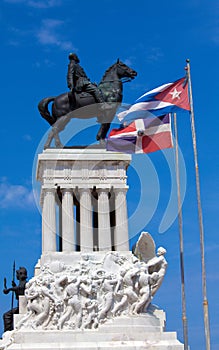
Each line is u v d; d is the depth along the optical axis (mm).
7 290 73750
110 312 63406
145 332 62219
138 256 68062
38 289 63375
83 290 63438
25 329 62312
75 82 71938
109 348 60719
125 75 73312
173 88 68812
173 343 61375
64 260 66625
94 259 66562
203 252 64500
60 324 62531
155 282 65312
